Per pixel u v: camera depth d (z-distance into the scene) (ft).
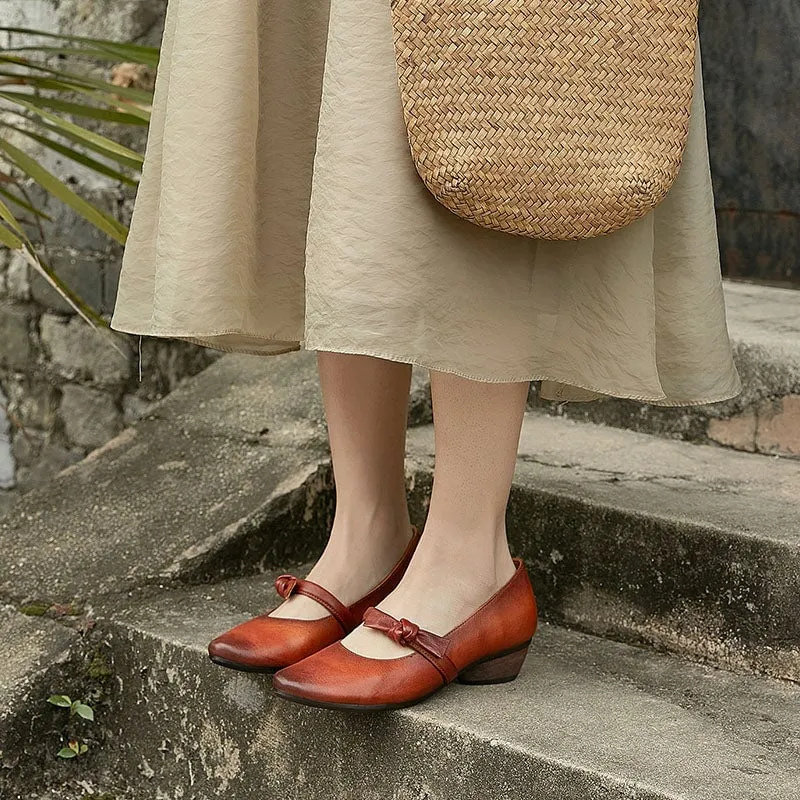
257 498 5.44
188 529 5.31
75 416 9.81
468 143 3.10
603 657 4.38
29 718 4.45
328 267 3.25
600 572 4.62
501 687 3.98
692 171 3.76
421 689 3.70
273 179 3.87
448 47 3.07
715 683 4.13
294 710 4.05
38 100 5.93
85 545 5.28
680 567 4.40
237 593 5.01
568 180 3.15
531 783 3.46
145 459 5.99
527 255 3.43
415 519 5.33
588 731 3.62
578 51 3.10
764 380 5.52
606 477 5.08
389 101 3.24
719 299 3.92
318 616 4.06
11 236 5.05
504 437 3.76
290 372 6.71
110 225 5.59
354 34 3.24
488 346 3.39
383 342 3.21
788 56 7.21
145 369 9.32
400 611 3.81
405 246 3.24
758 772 3.35
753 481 5.08
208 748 4.36
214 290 3.63
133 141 9.05
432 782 3.69
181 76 3.61
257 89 3.70
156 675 4.50
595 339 3.54
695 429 5.74
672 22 3.24
